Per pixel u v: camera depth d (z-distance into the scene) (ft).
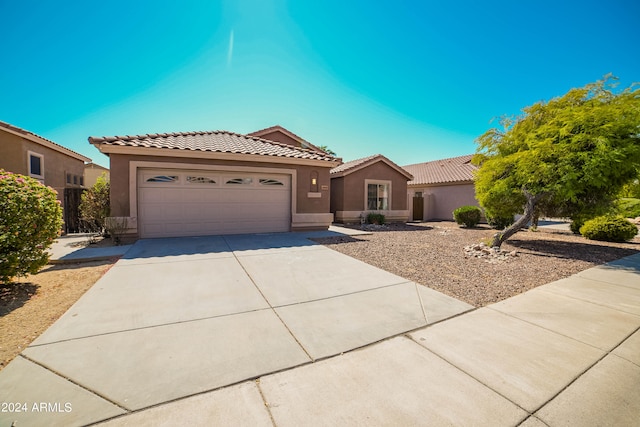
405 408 7.52
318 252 26.55
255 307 13.96
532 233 45.14
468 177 66.90
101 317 12.54
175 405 7.47
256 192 37.04
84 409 7.22
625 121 23.49
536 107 29.81
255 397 7.84
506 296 16.06
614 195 28.99
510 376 8.91
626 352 10.37
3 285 16.31
